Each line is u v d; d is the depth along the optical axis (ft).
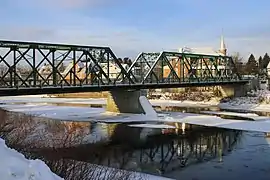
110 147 114.93
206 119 191.62
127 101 215.72
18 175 21.08
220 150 112.27
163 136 139.23
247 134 144.36
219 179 79.56
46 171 22.66
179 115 210.59
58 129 117.39
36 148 66.85
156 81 217.97
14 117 146.10
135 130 153.99
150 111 208.44
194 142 126.41
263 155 104.27
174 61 317.01
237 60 516.73
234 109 253.24
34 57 151.43
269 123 175.63
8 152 24.17
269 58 613.52
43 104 293.43
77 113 216.13
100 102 318.65
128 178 62.95
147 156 101.96
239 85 306.14
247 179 79.61
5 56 140.46
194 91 335.26
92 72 183.01
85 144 110.11
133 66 224.12
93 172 52.80
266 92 309.42
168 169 88.02
